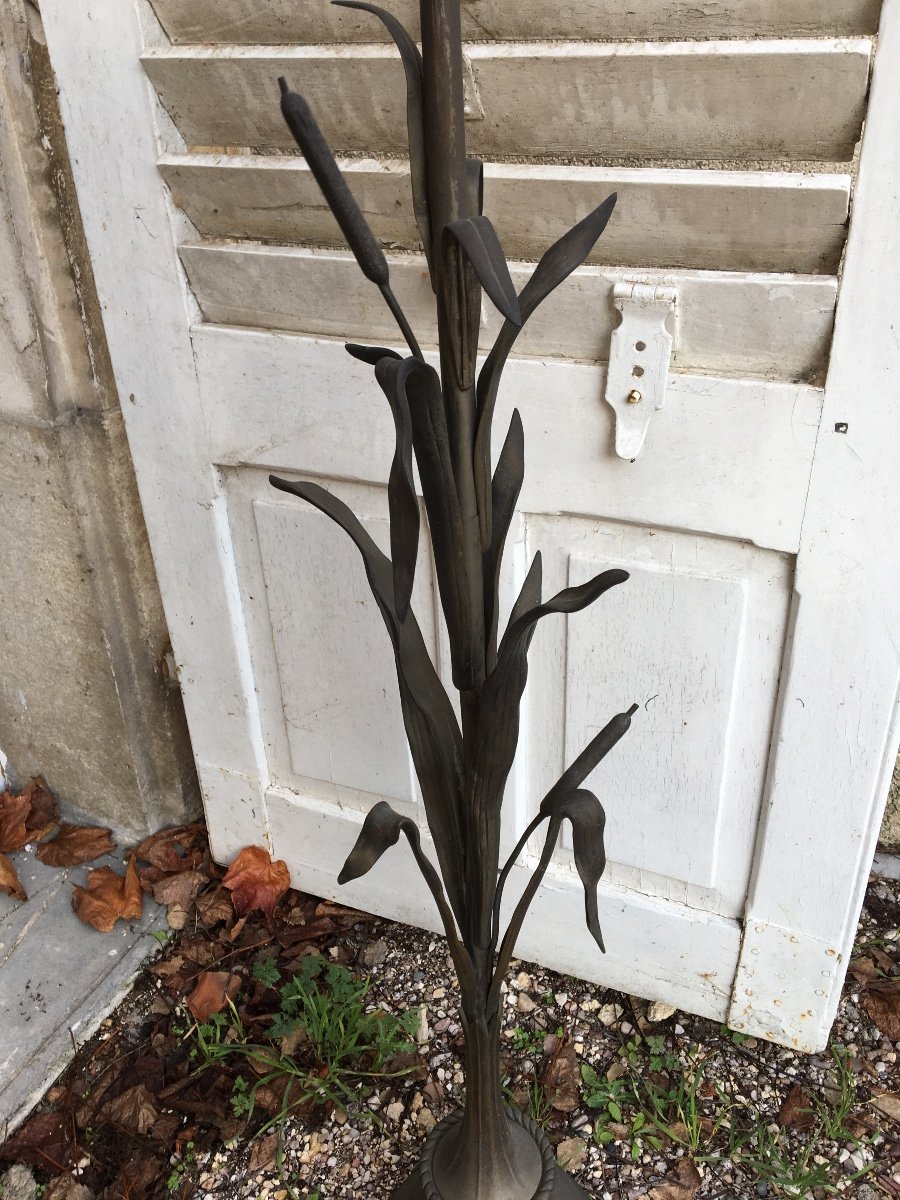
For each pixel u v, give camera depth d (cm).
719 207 64
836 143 61
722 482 74
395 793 104
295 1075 97
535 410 78
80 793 123
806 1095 94
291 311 83
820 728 80
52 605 109
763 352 70
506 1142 79
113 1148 92
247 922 113
